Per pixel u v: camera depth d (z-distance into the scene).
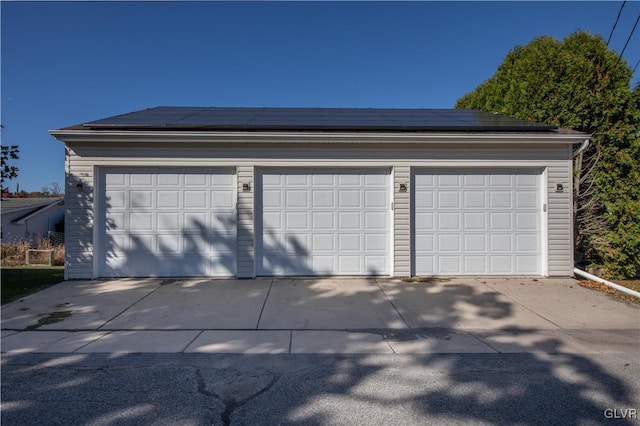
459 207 8.80
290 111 11.97
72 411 3.18
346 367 4.14
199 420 3.05
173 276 8.55
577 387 3.67
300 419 3.08
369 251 8.74
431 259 8.77
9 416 3.09
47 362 4.23
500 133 8.54
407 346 4.81
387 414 3.16
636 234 8.77
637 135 9.22
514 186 8.84
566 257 8.71
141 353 4.52
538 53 11.38
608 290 7.62
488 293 7.39
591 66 9.90
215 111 11.60
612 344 4.89
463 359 4.39
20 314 6.06
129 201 8.54
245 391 3.55
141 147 8.44
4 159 9.24
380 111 12.17
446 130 8.61
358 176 8.77
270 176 8.69
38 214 25.30
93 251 8.37
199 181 8.62
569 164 8.74
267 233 8.66
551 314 6.18
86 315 6.03
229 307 6.48
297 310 6.34
